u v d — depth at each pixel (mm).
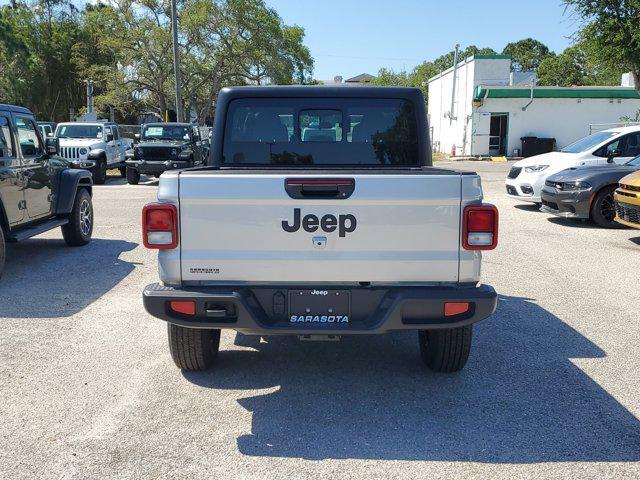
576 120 35844
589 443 3564
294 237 3779
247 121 5285
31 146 8391
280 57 48000
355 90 5227
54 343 5238
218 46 46844
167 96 48281
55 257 8773
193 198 3762
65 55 53219
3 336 5402
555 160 13125
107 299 6602
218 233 3793
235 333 5609
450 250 3807
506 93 34938
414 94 5242
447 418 3889
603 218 11188
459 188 3748
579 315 6121
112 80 45906
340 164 5328
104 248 9492
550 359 4934
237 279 3838
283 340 5414
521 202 15109
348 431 3717
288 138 5301
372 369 4734
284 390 4328
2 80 48031
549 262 8492
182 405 4074
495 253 9094
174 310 3820
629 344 5281
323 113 5262
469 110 36656
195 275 3838
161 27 45781
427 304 3777
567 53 61750
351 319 3881
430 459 3389
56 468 3285
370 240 3777
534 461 3365
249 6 45375
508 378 4543
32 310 6188
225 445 3545
